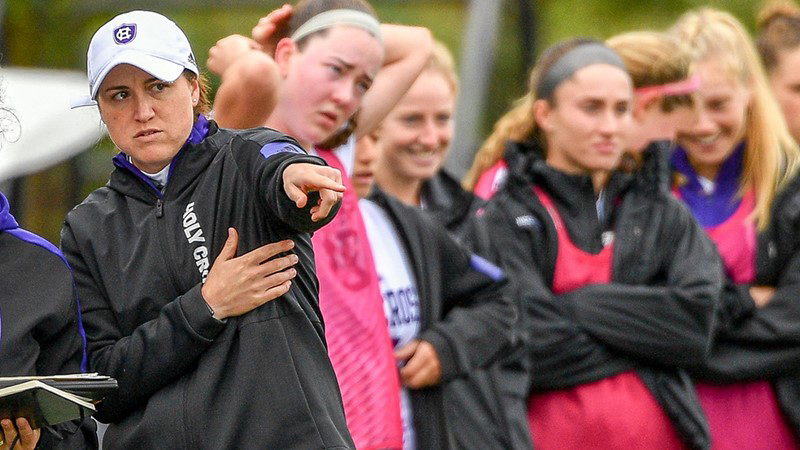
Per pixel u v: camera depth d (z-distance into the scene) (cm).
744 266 2061
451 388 1758
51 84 2352
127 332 1268
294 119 1546
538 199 1892
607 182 1928
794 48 2344
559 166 1925
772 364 2014
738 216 2084
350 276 1559
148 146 1248
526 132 1977
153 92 1248
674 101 2084
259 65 1460
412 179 1988
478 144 3109
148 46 1240
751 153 2097
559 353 1845
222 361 1227
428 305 1706
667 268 1914
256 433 1211
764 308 2031
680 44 2091
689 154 2116
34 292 1214
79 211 1302
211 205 1255
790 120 2348
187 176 1268
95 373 1244
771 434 2022
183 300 1231
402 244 1712
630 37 2109
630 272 1891
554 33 4312
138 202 1280
